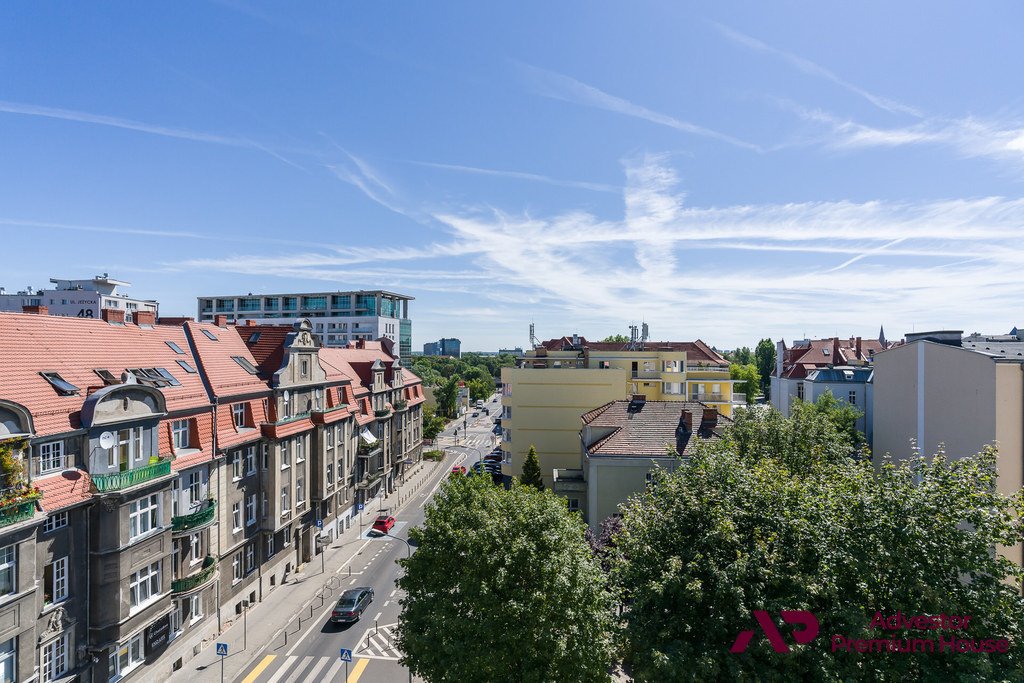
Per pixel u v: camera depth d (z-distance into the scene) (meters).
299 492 39.69
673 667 14.80
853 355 83.38
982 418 28.42
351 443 50.00
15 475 18.67
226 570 32.12
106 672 22.75
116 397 23.50
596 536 33.50
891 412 38.03
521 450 56.16
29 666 19.02
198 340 34.56
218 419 31.44
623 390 55.59
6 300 109.38
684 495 19.22
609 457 35.66
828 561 16.12
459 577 20.61
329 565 41.66
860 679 14.88
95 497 21.97
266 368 38.31
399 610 34.25
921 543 15.53
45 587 20.80
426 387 120.88
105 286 110.06
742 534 17.47
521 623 19.20
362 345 67.12
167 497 25.66
